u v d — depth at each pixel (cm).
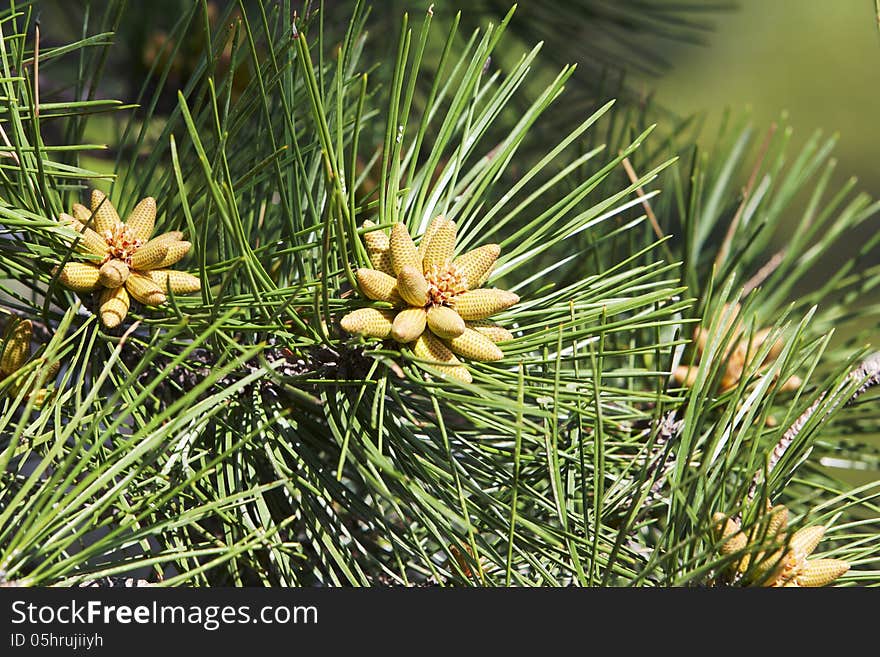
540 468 89
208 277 86
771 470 87
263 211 91
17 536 81
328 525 87
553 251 100
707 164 102
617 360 96
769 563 84
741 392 86
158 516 85
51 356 84
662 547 86
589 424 88
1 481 84
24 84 87
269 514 87
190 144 88
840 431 97
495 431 89
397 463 86
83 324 86
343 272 87
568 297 88
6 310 87
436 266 85
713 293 97
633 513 84
